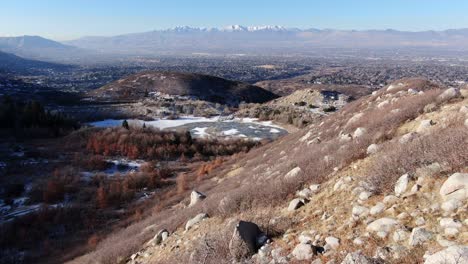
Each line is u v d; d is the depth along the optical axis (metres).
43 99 102.00
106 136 45.75
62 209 25.97
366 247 4.58
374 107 17.25
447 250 3.61
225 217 8.98
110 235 19.02
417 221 4.62
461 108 8.14
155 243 10.26
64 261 16.55
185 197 22.31
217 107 90.44
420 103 10.38
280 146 24.92
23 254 19.45
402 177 5.73
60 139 48.66
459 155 5.34
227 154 46.06
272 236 6.17
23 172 34.88
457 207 4.50
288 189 8.46
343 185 7.08
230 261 5.77
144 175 33.94
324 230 5.57
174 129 65.31
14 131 51.91
